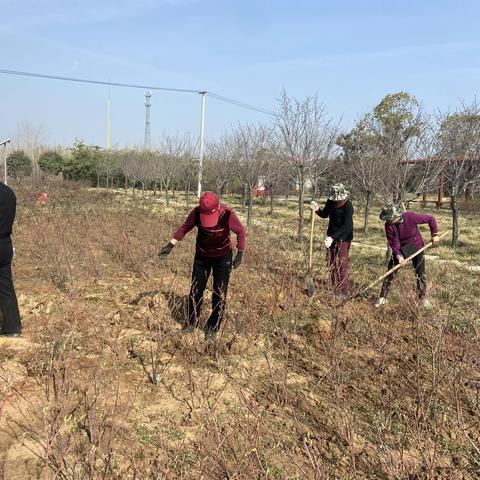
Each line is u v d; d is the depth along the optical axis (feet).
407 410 11.81
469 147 38.24
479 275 27.40
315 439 10.43
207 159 92.43
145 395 11.60
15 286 20.83
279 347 14.97
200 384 12.35
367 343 15.40
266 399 11.95
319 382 12.43
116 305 17.99
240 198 100.53
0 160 120.78
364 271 24.76
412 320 17.48
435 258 33.81
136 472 8.42
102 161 129.80
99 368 11.78
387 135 37.81
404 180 30.66
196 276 15.06
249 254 26.02
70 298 17.08
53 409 10.32
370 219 61.52
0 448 9.20
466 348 13.21
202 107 99.09
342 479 9.12
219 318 14.74
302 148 39.63
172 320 16.29
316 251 30.22
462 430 10.02
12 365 12.16
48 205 62.75
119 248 28.40
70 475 8.26
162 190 119.44
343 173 54.90
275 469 9.12
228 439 9.97
